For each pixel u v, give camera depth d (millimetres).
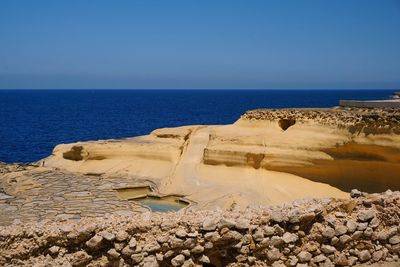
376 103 27469
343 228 12820
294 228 12750
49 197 23922
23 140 56500
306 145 23203
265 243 12555
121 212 21141
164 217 13195
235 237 12547
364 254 12797
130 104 162000
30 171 30234
